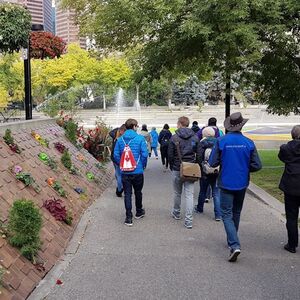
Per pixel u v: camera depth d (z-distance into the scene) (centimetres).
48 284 502
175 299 464
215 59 1361
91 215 848
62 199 815
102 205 949
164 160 1712
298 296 473
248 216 841
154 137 2083
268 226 768
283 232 730
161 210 912
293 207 625
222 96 6975
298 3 1082
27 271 502
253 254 616
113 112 5856
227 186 596
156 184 1296
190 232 734
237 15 1060
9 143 811
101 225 777
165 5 1184
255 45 1079
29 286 480
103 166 1443
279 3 1085
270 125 4338
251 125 4325
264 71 1391
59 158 1047
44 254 566
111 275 533
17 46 1333
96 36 1592
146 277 527
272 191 1079
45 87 5622
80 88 5441
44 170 871
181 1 1134
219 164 611
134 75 1547
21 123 994
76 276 529
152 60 1434
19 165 775
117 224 785
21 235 519
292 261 587
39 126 1165
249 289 491
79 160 1216
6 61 4219
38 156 916
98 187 1137
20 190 688
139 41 1549
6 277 456
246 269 555
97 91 6006
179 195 820
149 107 6675
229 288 494
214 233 728
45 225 645
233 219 619
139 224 787
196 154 798
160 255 610
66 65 5384
